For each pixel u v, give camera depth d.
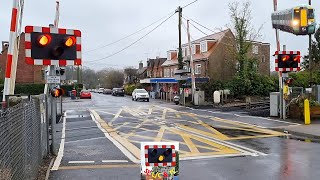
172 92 47.75
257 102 33.38
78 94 63.50
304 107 18.42
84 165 9.93
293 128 16.42
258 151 11.70
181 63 37.69
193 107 31.89
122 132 16.86
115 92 67.62
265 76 43.03
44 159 10.69
